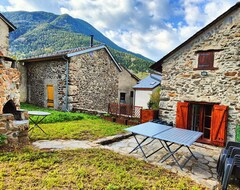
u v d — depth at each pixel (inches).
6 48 400.8
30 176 106.3
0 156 129.8
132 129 170.9
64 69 380.8
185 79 247.4
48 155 140.1
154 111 271.9
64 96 383.2
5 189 92.1
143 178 116.1
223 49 217.5
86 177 109.6
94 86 438.3
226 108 212.5
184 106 243.1
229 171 109.3
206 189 108.7
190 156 171.5
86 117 329.1
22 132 164.1
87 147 170.4
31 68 464.8
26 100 479.5
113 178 110.9
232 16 211.5
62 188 96.3
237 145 150.9
